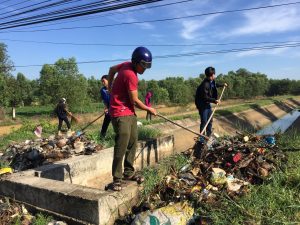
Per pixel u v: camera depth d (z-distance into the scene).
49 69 20.59
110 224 2.91
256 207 2.70
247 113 16.92
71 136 5.51
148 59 3.11
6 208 3.24
